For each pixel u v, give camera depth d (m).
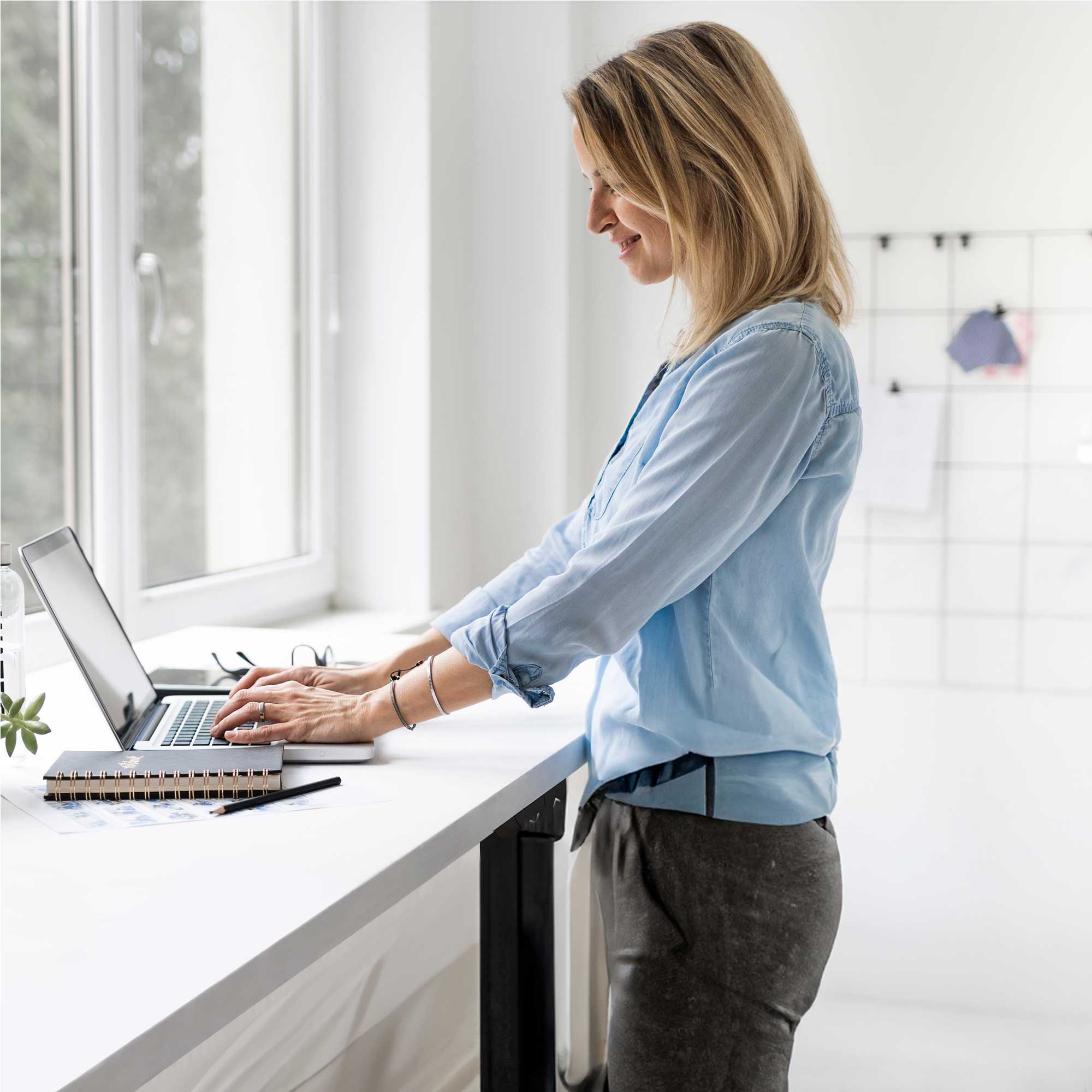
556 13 2.51
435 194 2.41
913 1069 2.16
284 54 2.31
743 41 0.99
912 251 2.48
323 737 1.04
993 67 2.42
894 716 2.55
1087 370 2.43
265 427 2.32
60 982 0.60
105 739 1.11
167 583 2.05
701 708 0.98
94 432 1.79
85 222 1.77
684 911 0.99
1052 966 2.48
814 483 0.99
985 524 2.49
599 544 0.95
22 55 1.64
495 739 1.11
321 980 1.37
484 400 2.63
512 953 1.21
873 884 2.55
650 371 2.65
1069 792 2.49
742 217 0.97
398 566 2.48
